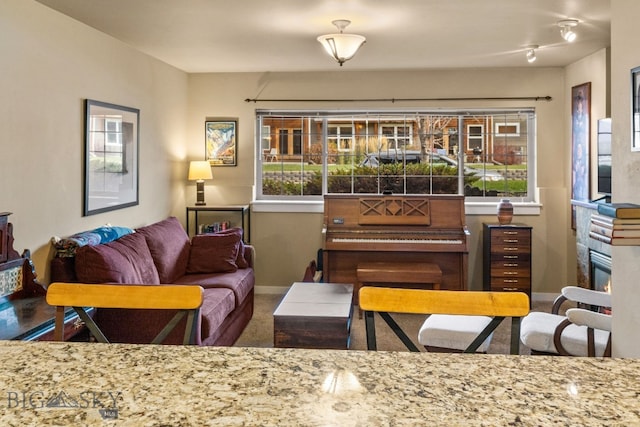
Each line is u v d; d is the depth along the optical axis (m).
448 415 0.86
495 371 1.06
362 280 4.75
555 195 5.41
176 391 0.95
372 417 0.85
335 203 5.23
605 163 4.39
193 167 5.39
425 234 5.07
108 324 3.10
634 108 2.01
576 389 0.97
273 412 0.87
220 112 5.68
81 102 3.64
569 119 5.22
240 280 4.24
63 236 3.45
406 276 4.73
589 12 3.37
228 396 0.93
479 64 5.19
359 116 5.71
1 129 2.86
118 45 4.16
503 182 5.61
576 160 5.05
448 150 5.65
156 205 4.97
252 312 4.79
